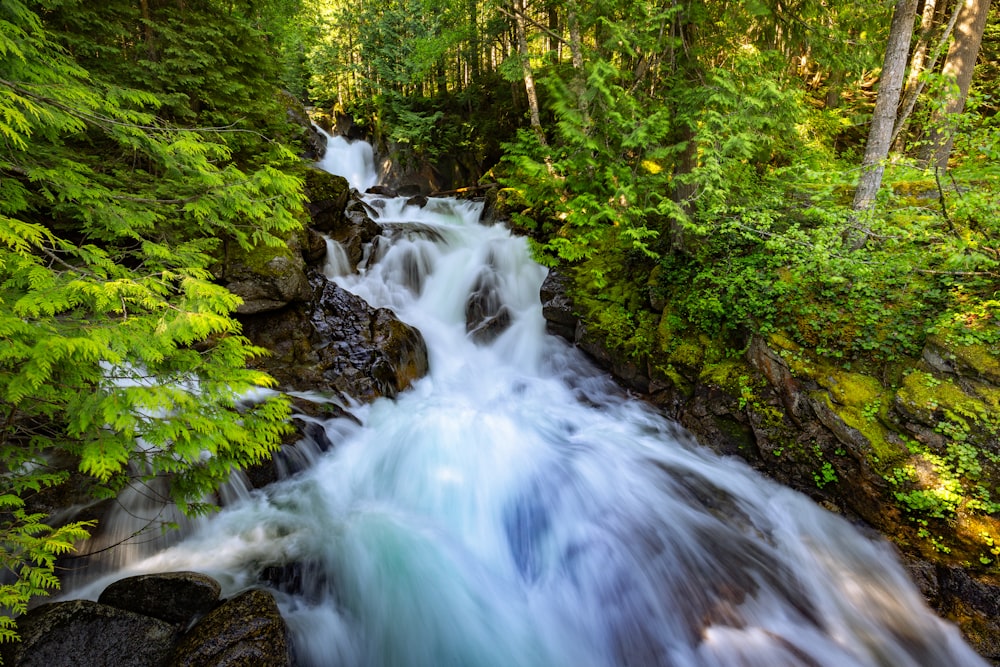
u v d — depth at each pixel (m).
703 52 7.91
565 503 5.82
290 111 20.67
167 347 3.30
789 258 6.30
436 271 11.55
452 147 22.52
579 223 7.20
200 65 8.48
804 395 6.07
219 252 7.78
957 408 4.97
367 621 4.34
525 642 4.32
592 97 6.88
